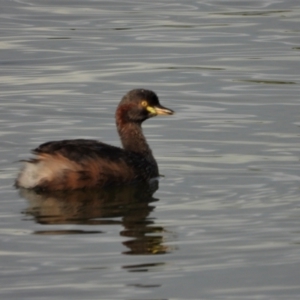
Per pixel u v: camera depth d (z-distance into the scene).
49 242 11.73
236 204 13.28
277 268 10.90
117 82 21.45
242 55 23.83
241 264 11.01
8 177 14.78
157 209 13.12
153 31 26.47
